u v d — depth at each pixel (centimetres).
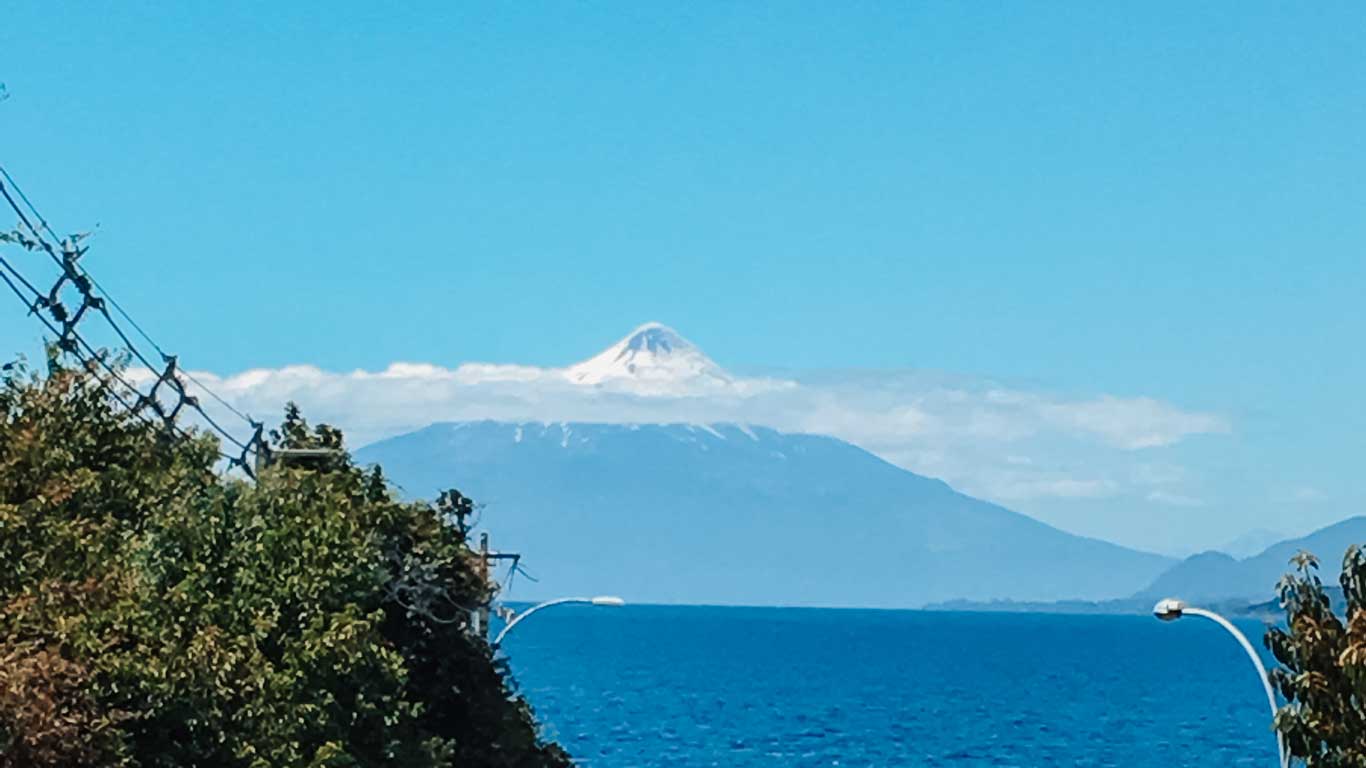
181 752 3528
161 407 4612
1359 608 3391
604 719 14025
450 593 5688
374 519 5266
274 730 3625
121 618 3538
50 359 4406
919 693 19075
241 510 3994
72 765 3162
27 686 3052
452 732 5672
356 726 4106
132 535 3966
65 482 3903
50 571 3559
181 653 3512
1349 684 3306
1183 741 13500
